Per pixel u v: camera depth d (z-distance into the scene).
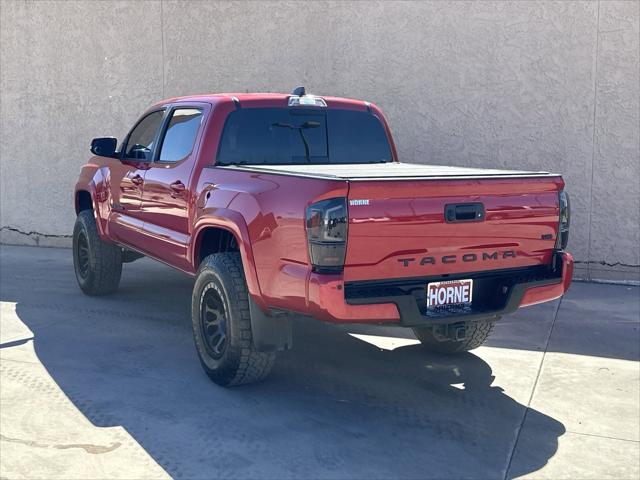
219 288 4.77
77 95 10.41
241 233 4.55
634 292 7.80
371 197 4.04
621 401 4.83
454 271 4.39
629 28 7.86
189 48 9.72
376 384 5.08
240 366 4.72
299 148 5.80
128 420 4.41
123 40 10.05
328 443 4.12
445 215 4.27
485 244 4.46
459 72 8.48
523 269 4.73
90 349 5.79
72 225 10.69
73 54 10.34
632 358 5.71
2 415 4.47
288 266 4.21
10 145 10.89
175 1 9.70
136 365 5.41
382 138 6.27
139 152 6.46
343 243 3.98
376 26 8.77
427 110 8.66
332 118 6.02
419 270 4.26
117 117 10.24
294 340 6.11
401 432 4.29
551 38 8.12
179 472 3.76
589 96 8.06
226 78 9.59
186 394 4.83
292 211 4.16
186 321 6.63
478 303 4.62
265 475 3.74
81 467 3.81
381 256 4.11
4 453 3.97
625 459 4.01
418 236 4.20
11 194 10.99
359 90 8.93
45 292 7.76
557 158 8.24
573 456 4.03
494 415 4.57
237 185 4.78
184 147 5.71
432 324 4.29
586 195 8.18
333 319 4.00
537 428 4.39
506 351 5.86
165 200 5.79
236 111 5.53
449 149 8.62
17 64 10.66
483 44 8.36
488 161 8.48
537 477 3.78
